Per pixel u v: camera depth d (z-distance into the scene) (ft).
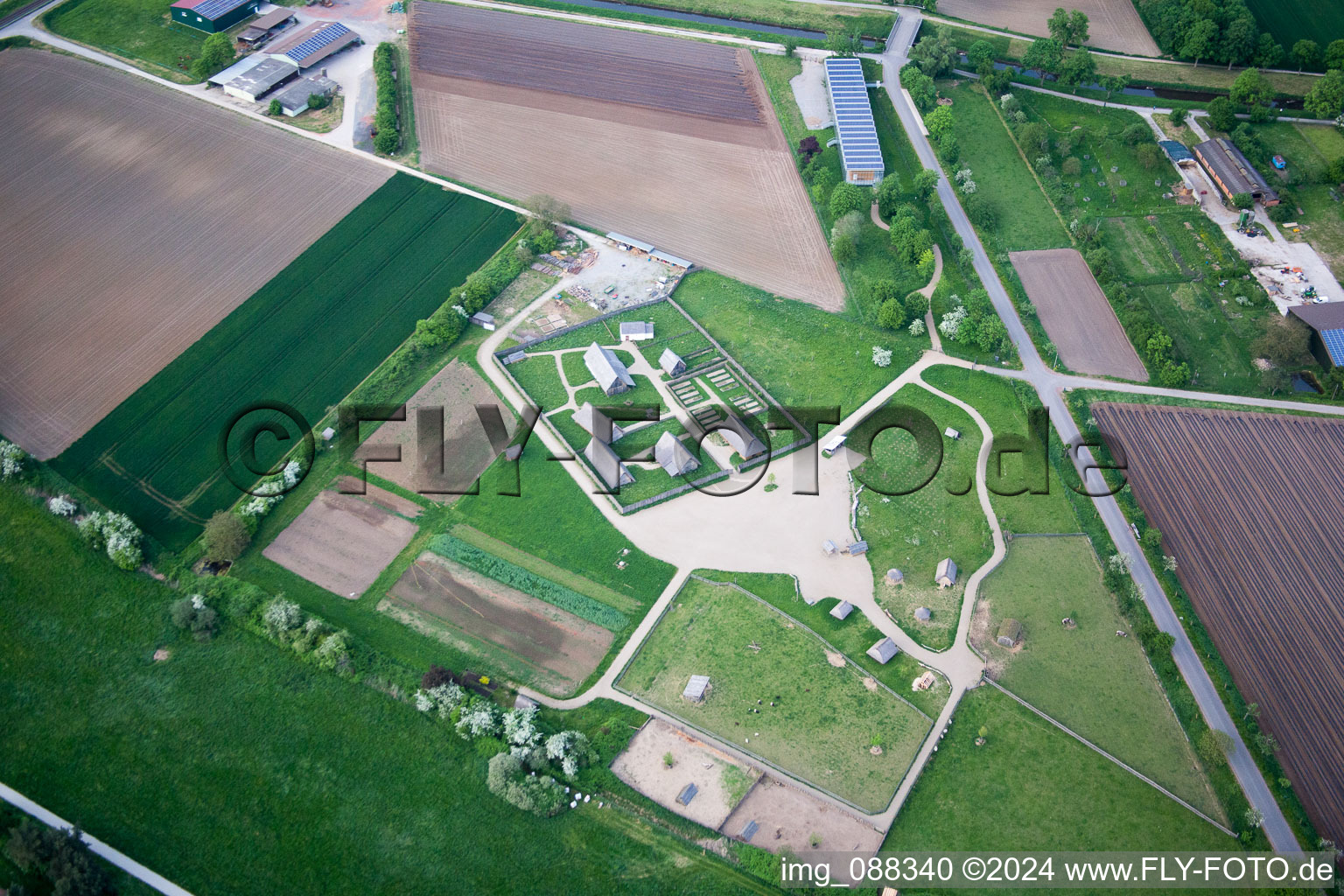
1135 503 613.93
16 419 645.92
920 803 485.15
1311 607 566.36
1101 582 574.15
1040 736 509.35
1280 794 488.85
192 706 512.22
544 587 569.64
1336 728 517.55
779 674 532.32
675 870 461.37
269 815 476.13
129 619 547.49
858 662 537.24
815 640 547.08
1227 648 550.77
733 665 535.60
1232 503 616.80
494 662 536.42
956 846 470.80
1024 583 573.33
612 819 476.54
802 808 482.69
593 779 488.44
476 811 479.00
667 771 494.59
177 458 628.69
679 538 593.42
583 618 556.51
